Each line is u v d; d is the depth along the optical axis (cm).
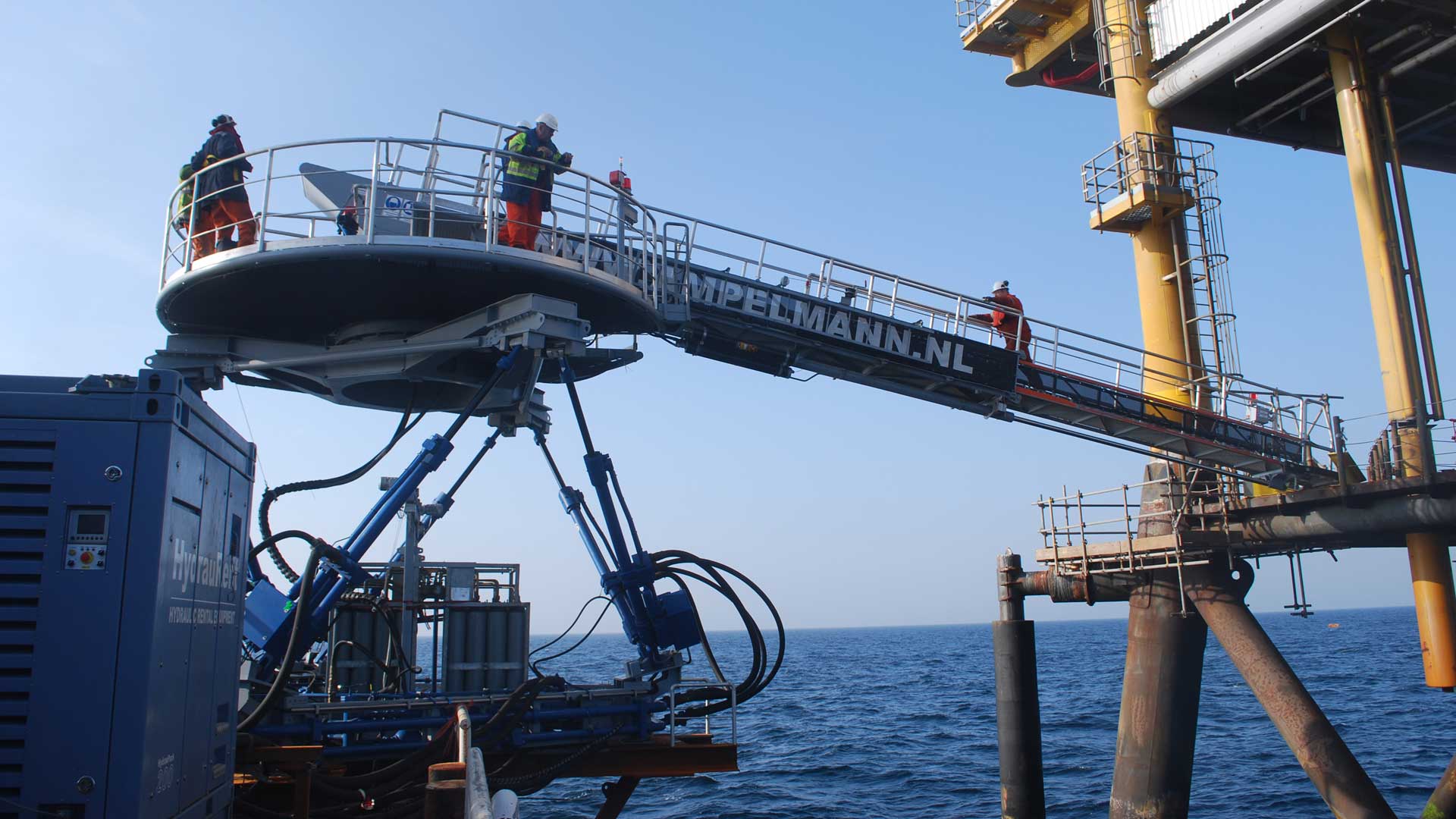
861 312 1598
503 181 1212
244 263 1112
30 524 536
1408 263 1728
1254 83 2159
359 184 1227
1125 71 2081
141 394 565
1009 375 1678
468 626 1140
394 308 1286
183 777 607
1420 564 1609
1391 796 2489
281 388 1445
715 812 2561
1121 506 1922
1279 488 1873
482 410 1377
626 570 1192
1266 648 1739
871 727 4494
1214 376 1853
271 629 1063
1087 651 13575
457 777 490
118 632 530
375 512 1115
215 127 1214
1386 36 1880
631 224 1397
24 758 507
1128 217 2050
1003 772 2020
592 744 1082
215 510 684
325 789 913
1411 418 1630
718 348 1586
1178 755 1872
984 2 2423
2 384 555
